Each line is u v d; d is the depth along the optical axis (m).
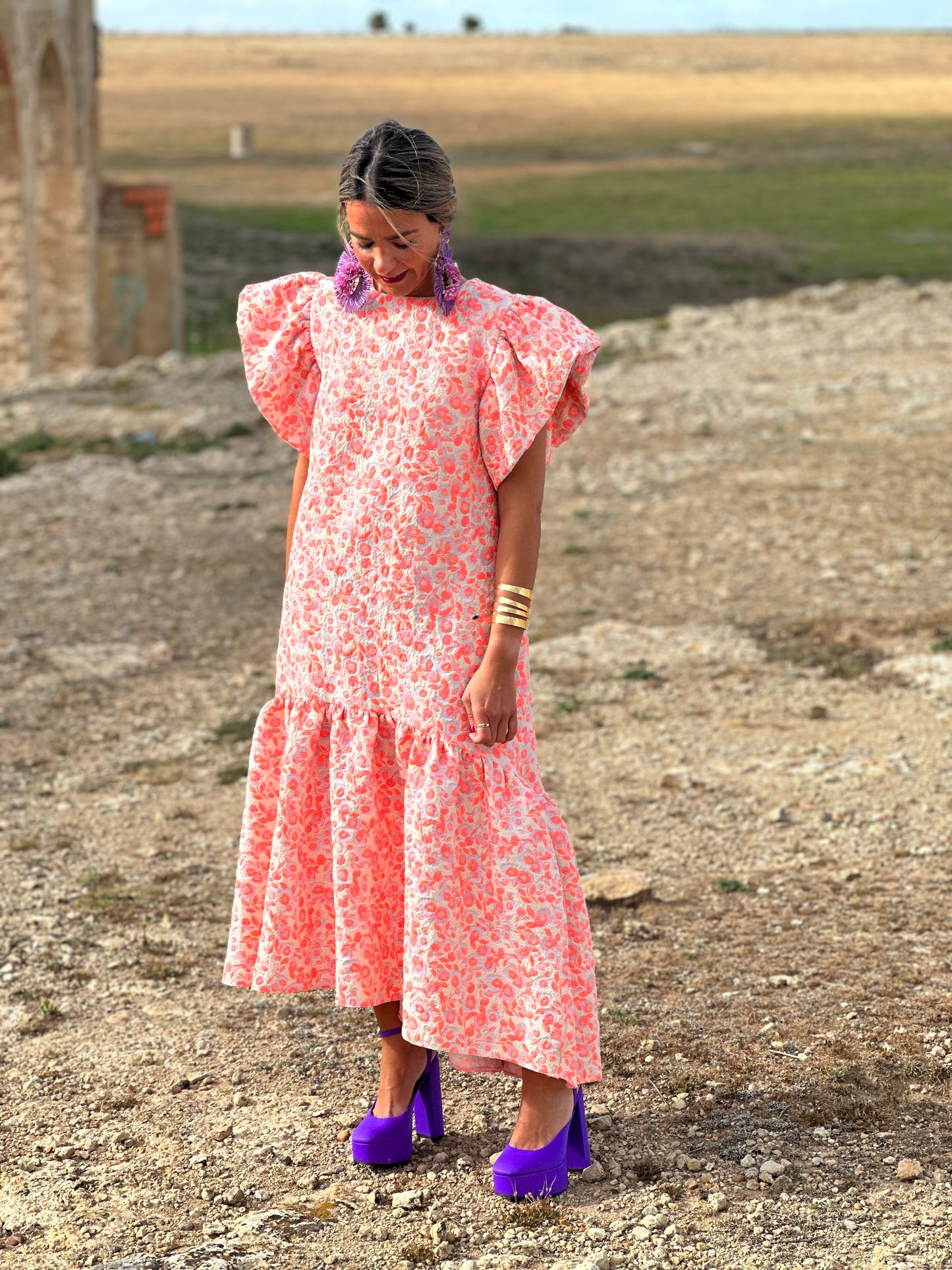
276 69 124.56
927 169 50.06
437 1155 3.02
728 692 6.13
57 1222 2.81
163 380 15.27
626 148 60.81
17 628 7.56
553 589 7.79
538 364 2.60
